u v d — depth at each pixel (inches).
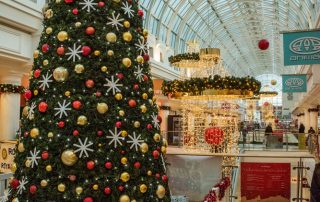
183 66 547.8
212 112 603.8
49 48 138.3
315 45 372.2
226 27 1590.8
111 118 132.6
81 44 133.9
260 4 1337.4
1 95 496.4
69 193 127.8
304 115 1722.4
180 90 449.1
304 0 851.4
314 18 773.3
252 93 443.5
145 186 136.5
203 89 436.5
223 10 1355.8
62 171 128.6
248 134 791.7
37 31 468.1
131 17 146.7
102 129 131.9
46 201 129.2
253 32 1774.1
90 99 131.6
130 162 135.5
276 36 1790.1
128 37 140.5
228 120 599.5
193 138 534.0
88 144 129.6
